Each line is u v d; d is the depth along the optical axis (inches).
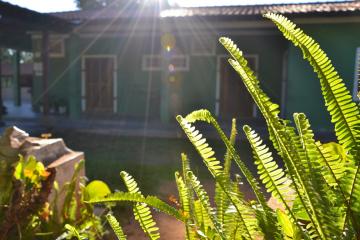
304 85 352.5
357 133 30.6
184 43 484.4
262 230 34.7
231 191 38.4
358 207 29.8
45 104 431.5
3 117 465.7
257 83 30.8
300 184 30.8
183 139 343.9
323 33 344.8
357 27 337.7
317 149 32.5
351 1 437.7
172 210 40.9
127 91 516.7
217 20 350.9
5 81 1021.8
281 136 30.0
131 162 248.8
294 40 31.6
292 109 356.2
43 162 108.3
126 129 389.7
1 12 324.2
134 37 507.5
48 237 88.6
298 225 33.0
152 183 193.8
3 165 88.0
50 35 506.6
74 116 472.4
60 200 109.5
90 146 310.7
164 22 369.1
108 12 560.7
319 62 31.1
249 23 363.9
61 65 525.0
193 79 487.5
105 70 522.3
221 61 479.8
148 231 45.5
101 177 206.5
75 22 406.0
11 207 80.4
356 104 30.8
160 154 277.9
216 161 36.3
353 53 338.3
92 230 97.3
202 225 40.5
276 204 61.6
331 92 31.1
